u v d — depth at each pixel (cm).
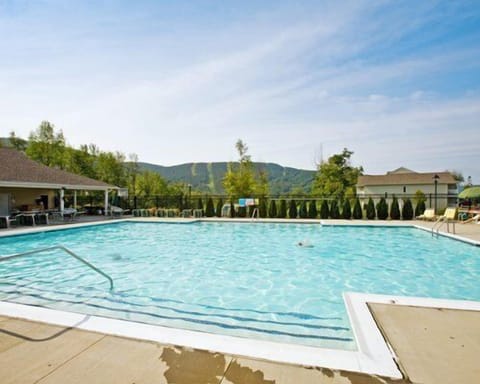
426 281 693
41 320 349
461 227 1388
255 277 732
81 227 1497
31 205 1831
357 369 247
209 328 433
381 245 1138
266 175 3447
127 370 252
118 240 1275
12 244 1159
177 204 2178
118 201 2259
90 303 536
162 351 281
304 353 274
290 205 1938
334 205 1878
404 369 246
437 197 2084
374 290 633
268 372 246
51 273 758
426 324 329
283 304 546
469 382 228
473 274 748
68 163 3278
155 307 521
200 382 235
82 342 299
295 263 877
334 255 980
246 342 297
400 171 4662
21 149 3659
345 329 429
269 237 1332
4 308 385
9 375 247
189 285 665
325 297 588
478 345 282
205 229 1573
